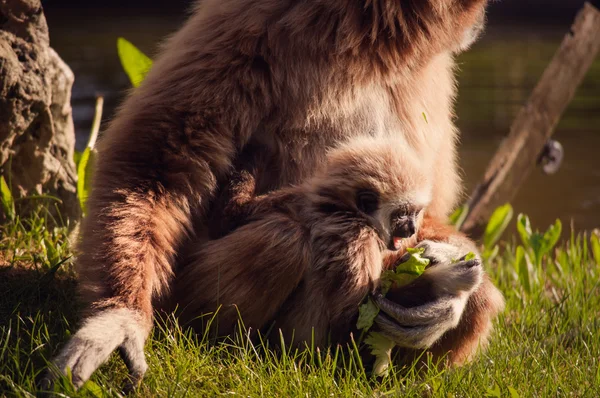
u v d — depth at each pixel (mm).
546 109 16688
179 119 8297
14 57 10539
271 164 8828
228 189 8477
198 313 8445
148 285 7754
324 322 8398
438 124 9820
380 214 8531
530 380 8469
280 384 7727
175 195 8180
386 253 9070
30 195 11383
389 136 9289
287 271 8117
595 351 9531
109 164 8148
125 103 8867
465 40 9422
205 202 8469
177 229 8180
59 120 11711
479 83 30812
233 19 8609
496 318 10336
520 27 46281
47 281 9227
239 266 8148
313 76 8641
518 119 16656
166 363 7840
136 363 7254
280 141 8758
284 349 8055
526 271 13312
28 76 10695
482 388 8070
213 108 8375
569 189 21000
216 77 8422
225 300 8242
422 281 8773
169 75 8547
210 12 8867
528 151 16719
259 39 8516
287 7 8609
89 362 6969
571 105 29297
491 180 16609
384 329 8414
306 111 8680
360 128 9031
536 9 50250
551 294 13086
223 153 8438
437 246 9125
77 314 8492
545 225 18531
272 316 8422
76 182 12094
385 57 8781
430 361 8844
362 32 8602
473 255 8883
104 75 28672
